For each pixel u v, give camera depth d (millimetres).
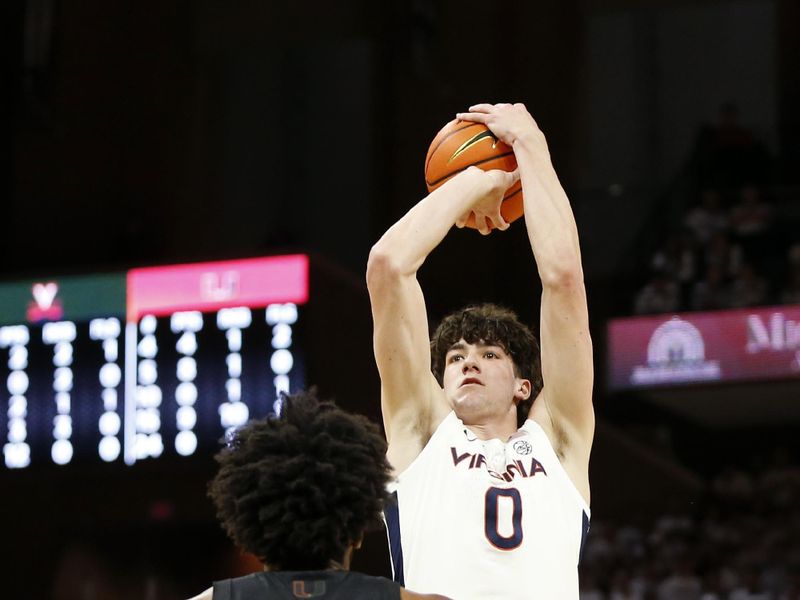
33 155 21250
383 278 5016
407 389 5090
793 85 22297
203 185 21453
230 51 21891
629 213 21547
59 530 17469
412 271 5062
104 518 16844
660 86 22859
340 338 16484
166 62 21672
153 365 16703
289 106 21703
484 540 4758
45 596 17469
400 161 21359
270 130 21688
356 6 21750
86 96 21344
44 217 21156
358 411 16422
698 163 21797
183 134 21484
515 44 22375
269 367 16234
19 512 17297
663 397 19594
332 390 16156
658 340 19438
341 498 3840
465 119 5551
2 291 17406
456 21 22281
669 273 20703
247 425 4012
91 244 21062
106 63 21500
